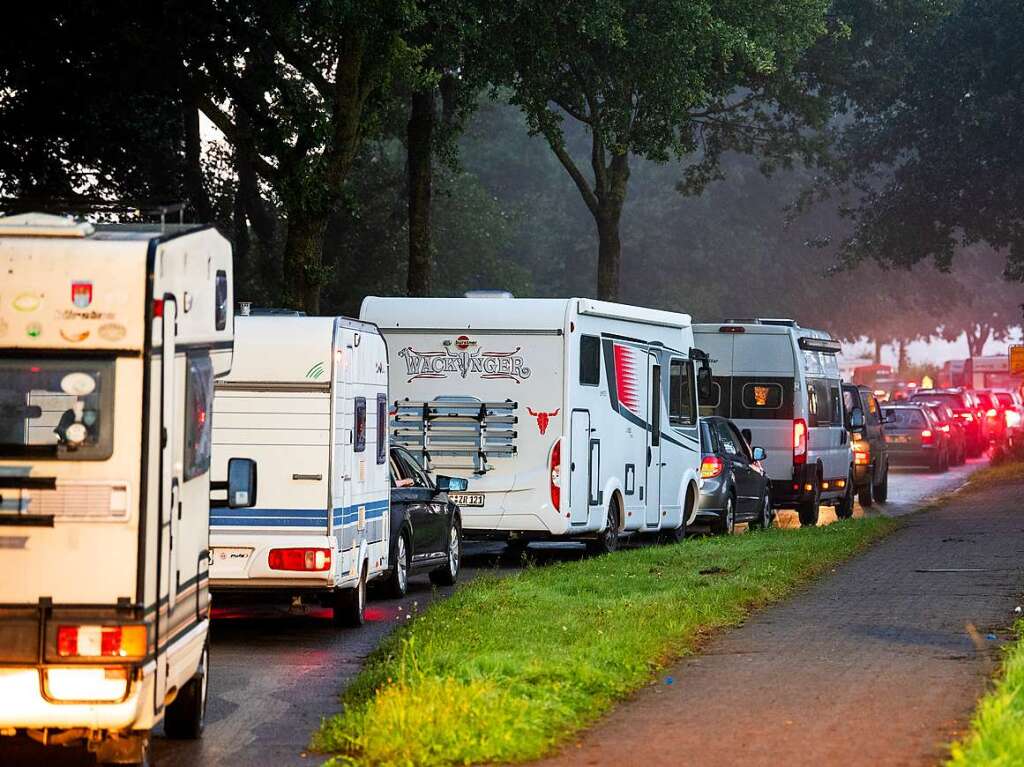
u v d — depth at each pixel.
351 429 36.09
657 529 56.09
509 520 49.25
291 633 35.81
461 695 22.00
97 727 19.47
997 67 101.69
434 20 68.06
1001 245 109.62
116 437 19.55
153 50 70.44
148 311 19.72
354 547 36.44
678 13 71.38
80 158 86.06
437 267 140.38
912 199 108.31
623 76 75.50
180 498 21.19
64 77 75.38
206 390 22.75
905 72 103.62
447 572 45.91
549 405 49.19
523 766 19.94
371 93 68.81
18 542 19.41
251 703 26.77
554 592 36.53
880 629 30.80
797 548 46.97
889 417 110.44
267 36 71.25
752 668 26.47
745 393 65.50
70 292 19.73
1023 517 62.06
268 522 34.72
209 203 106.25
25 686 19.25
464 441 49.50
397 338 49.88
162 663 20.27
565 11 71.81
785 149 106.81
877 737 20.75
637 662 26.27
